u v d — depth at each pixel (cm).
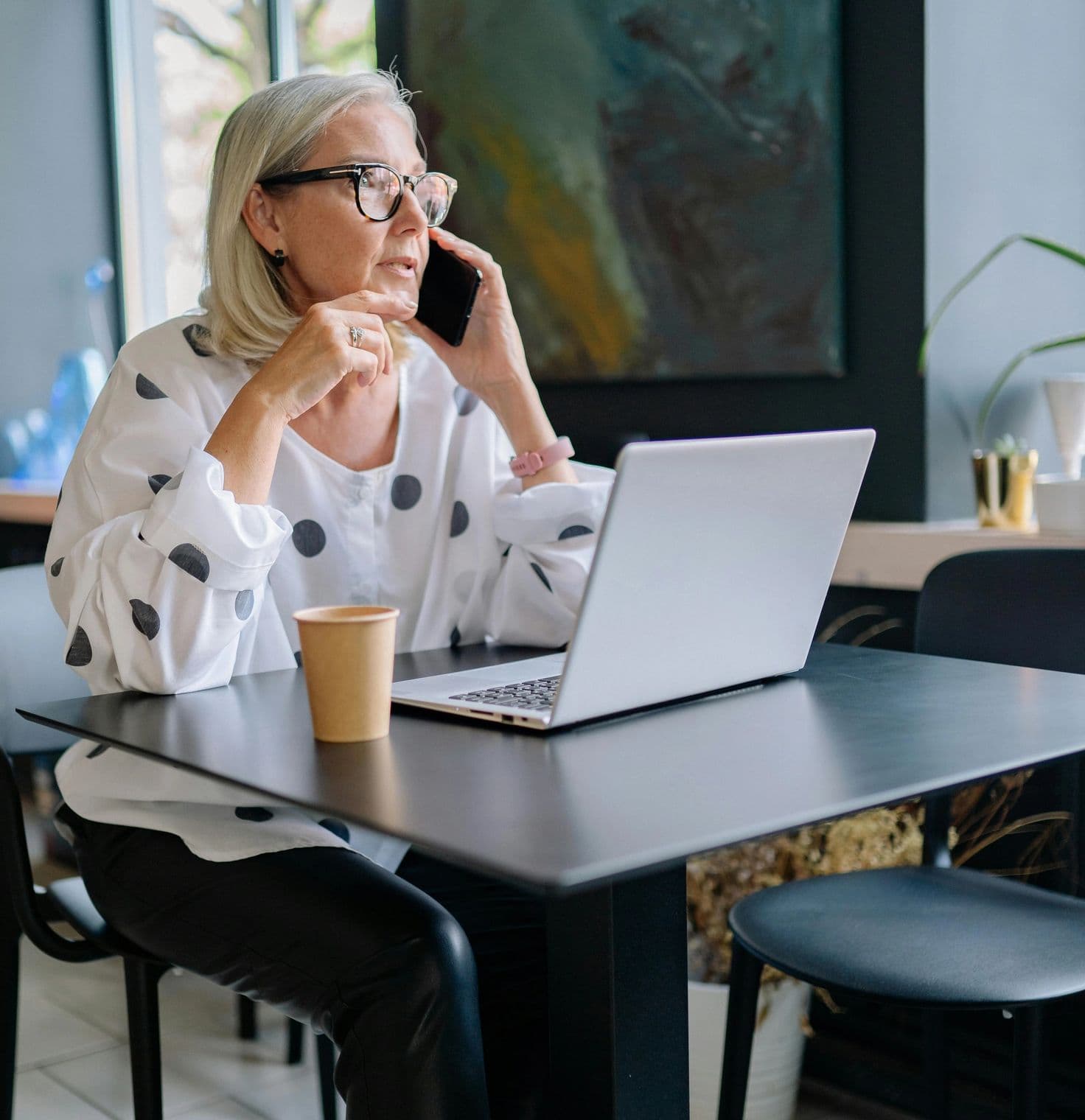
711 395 217
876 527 190
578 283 228
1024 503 183
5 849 129
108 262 373
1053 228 209
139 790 114
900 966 115
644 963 86
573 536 138
